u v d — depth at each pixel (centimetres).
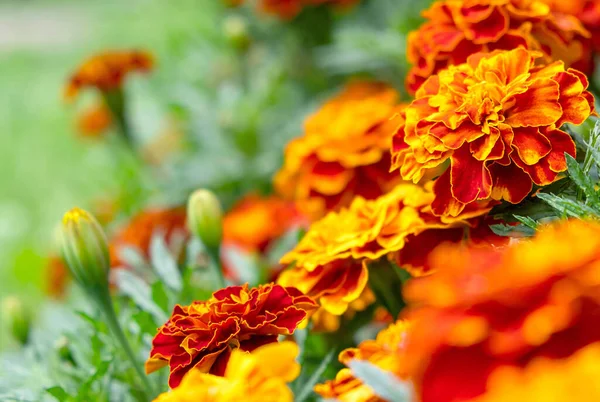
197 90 76
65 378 44
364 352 39
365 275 41
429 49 44
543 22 44
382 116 50
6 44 186
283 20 74
